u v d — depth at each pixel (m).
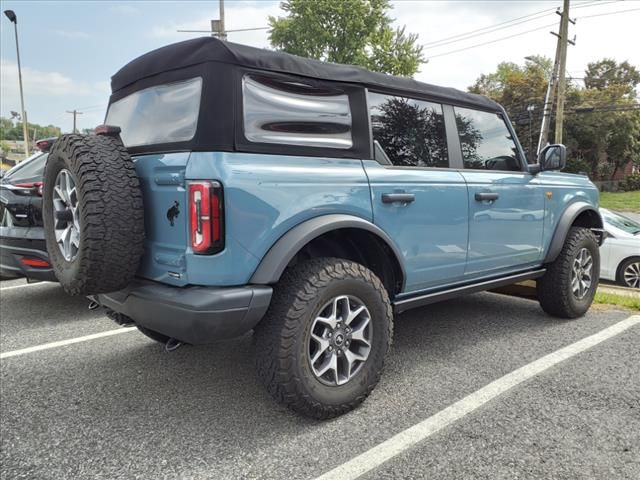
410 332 4.20
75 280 2.44
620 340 3.95
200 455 2.36
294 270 2.60
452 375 3.27
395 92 3.24
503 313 4.78
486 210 3.64
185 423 2.68
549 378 3.20
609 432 2.52
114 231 2.36
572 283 4.46
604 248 8.07
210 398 2.99
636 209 31.22
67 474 2.23
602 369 3.34
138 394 3.05
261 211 2.39
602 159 45.16
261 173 2.41
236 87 2.44
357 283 2.70
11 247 4.55
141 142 2.83
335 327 2.65
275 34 30.84
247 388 3.13
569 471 2.20
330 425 2.63
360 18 29.05
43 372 3.42
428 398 2.93
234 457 2.34
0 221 4.73
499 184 3.76
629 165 48.22
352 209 2.76
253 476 2.19
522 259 4.05
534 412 2.74
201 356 3.71
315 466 2.26
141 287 2.54
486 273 3.81
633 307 4.93
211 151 2.33
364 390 2.77
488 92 46.94
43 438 2.54
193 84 2.51
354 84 2.99
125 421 2.71
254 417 2.74
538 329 4.27
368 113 3.03
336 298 2.63
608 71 56.25
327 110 2.82
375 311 2.80
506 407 2.80
